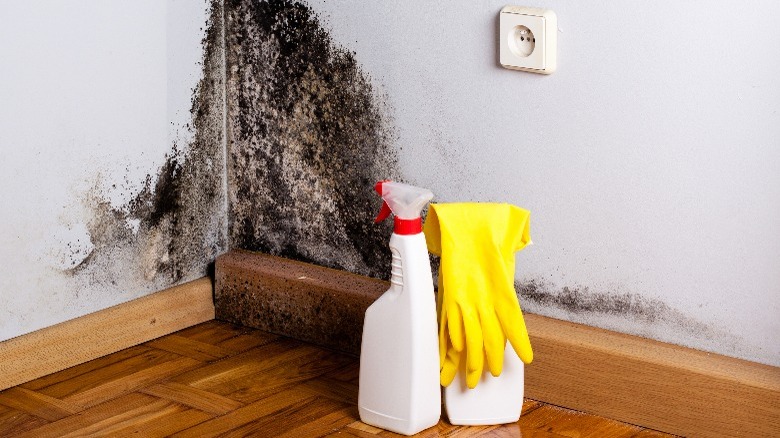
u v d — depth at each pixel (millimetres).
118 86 1842
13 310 1763
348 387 1772
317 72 1893
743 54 1481
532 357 1605
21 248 1752
